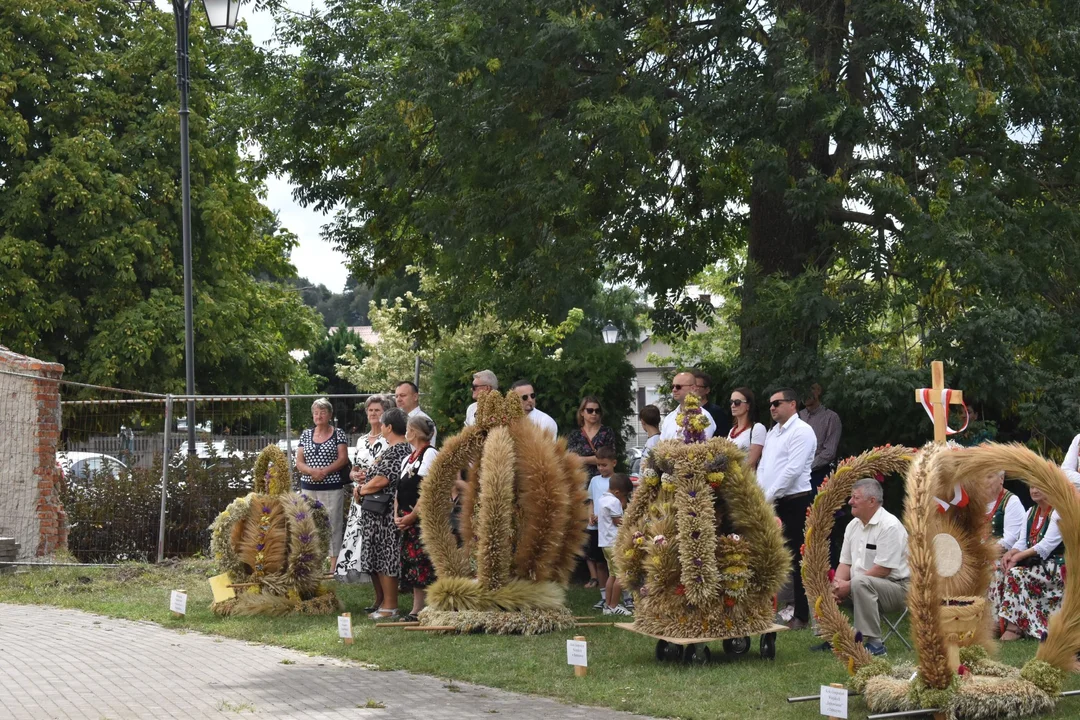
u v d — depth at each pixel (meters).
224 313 30.72
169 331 29.72
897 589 8.68
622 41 14.98
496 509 10.37
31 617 11.68
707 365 15.01
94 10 31.23
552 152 14.80
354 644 9.70
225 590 11.60
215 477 16.41
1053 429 13.59
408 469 11.17
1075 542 7.05
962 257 13.37
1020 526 9.79
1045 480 7.00
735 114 14.41
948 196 14.14
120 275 29.30
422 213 17.45
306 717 7.12
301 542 11.55
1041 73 15.72
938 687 6.74
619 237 16.17
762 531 8.88
